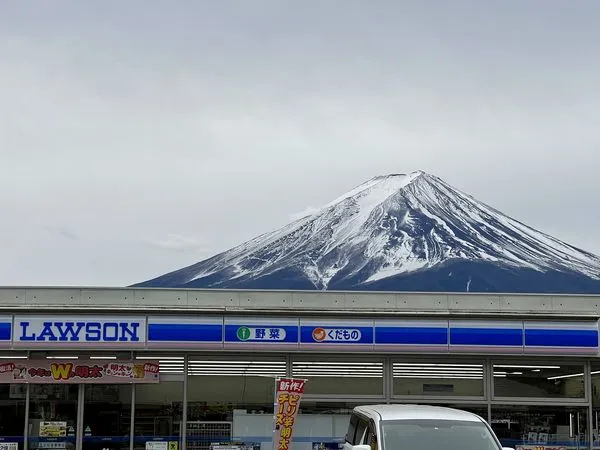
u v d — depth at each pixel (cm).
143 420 1703
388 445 1003
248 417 1716
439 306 1733
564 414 1739
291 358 1730
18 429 1689
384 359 1738
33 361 1698
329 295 1730
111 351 1705
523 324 1709
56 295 1702
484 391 1734
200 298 1712
